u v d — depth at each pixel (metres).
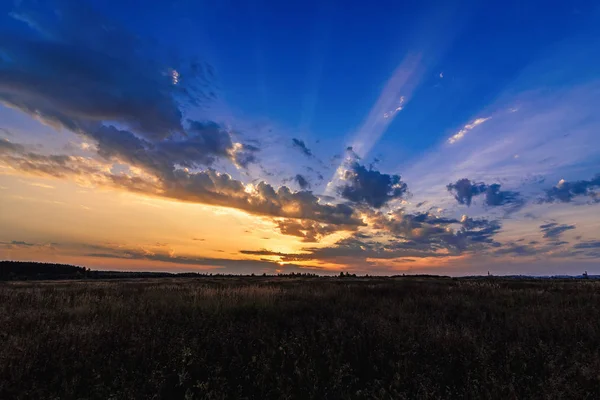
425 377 5.68
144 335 7.53
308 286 20.20
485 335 7.78
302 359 6.39
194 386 5.32
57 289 18.66
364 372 6.20
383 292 17.09
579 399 4.92
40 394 5.05
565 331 8.20
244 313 10.70
